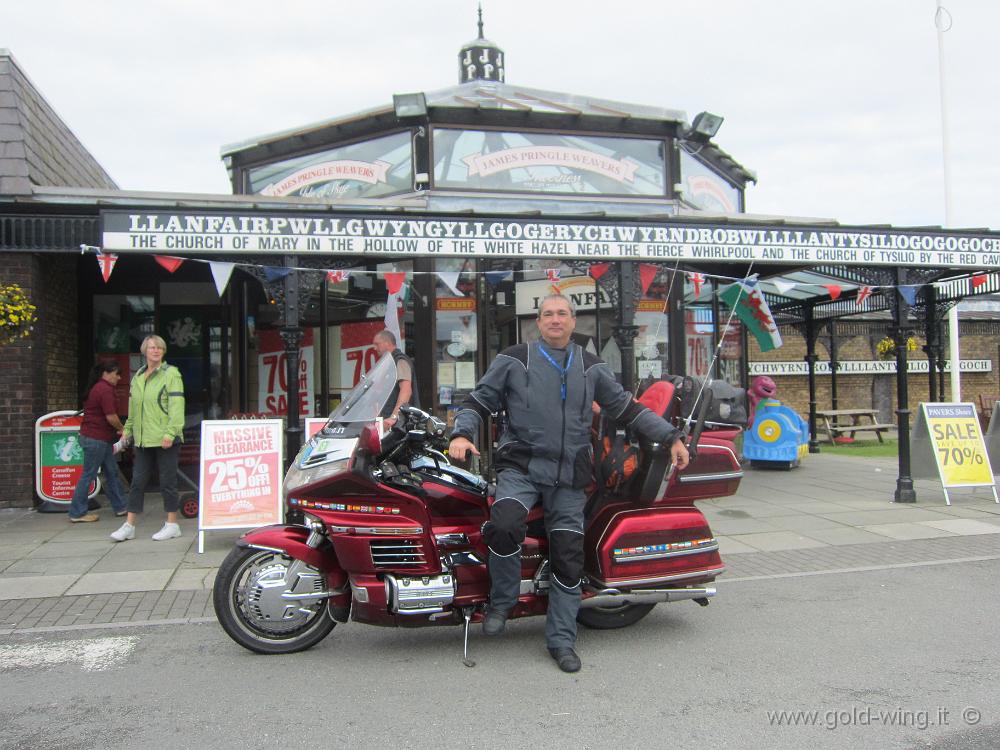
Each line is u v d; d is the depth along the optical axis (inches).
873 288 380.2
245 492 275.9
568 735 134.0
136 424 289.0
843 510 344.2
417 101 390.6
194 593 224.4
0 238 337.4
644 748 129.1
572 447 164.2
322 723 139.9
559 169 423.5
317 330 432.1
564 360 168.1
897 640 180.4
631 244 321.1
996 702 145.8
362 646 181.5
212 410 450.6
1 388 344.8
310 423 307.4
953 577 235.1
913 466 363.6
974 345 832.9
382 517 165.0
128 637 188.4
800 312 605.3
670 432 168.2
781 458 477.7
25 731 137.5
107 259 276.7
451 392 408.8
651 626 193.5
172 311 449.4
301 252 289.4
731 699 148.4
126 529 289.0
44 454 343.3
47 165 376.2
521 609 171.9
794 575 239.6
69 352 415.8
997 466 390.9
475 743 131.4
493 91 431.8
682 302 456.1
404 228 298.4
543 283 438.9
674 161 443.2
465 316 411.8
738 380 501.0
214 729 137.8
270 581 173.0
